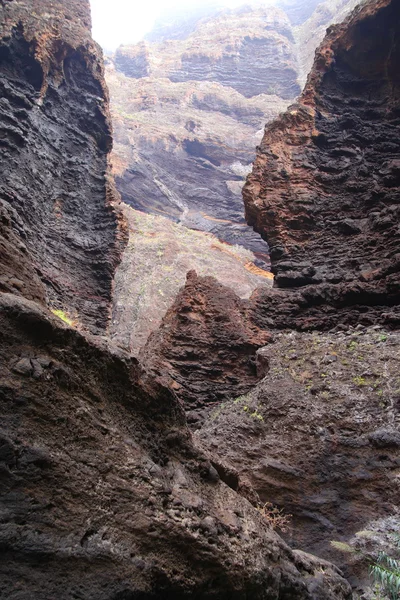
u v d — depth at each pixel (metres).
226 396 14.99
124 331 29.09
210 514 4.02
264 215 21.42
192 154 66.12
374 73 25.03
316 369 13.29
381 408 11.36
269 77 85.19
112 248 22.31
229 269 39.06
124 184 57.59
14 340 3.55
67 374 3.70
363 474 10.09
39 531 3.06
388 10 23.55
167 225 44.81
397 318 14.91
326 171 22.34
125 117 66.31
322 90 24.95
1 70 21.97
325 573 4.95
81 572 3.11
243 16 102.81
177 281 34.69
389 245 17.86
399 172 20.39
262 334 16.47
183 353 16.22
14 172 20.22
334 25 25.98
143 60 91.31
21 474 3.14
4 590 2.78
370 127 23.47
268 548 4.29
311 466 10.55
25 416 3.34
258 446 11.34
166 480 3.96
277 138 23.66
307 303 17.53
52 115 23.58
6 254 4.54
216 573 3.71
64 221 22.14
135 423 4.14
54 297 19.34
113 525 3.42
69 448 3.49
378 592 7.33
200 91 77.12
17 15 23.44
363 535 8.64
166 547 3.58
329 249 19.67
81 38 26.12
